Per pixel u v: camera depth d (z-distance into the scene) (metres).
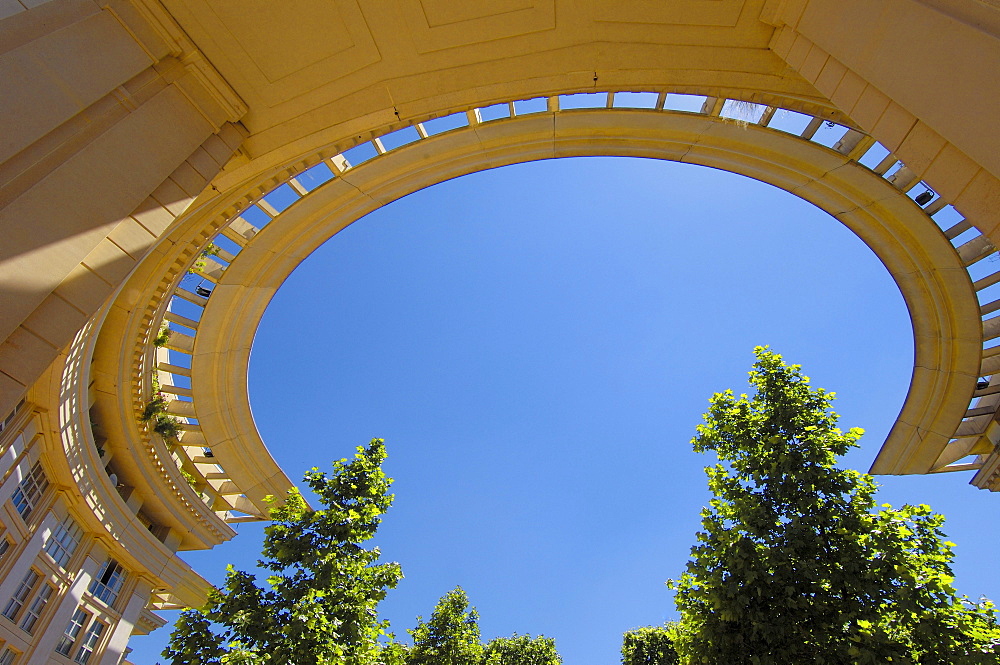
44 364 7.28
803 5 10.05
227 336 20.98
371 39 11.45
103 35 8.76
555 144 19.73
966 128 6.56
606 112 18.34
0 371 6.83
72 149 8.03
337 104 12.24
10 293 6.86
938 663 8.31
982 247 20.67
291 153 12.81
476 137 19.06
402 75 12.24
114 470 19.56
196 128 10.33
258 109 11.58
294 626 10.77
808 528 9.96
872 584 9.07
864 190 19.97
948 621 8.57
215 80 10.68
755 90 13.20
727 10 11.19
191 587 21.34
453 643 21.14
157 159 9.25
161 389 20.95
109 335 17.22
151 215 9.09
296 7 10.51
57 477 15.85
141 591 19.61
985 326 23.14
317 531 12.88
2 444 13.50
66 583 16.36
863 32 8.37
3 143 7.03
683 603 10.18
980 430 24.92
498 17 11.55
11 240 6.94
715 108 17.91
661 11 11.45
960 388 23.09
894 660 8.16
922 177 7.65
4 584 14.17
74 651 16.67
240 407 21.89
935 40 6.97
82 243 7.80
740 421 11.80
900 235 21.03
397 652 12.96
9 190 7.16
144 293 16.94
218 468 24.86
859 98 8.69
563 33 11.99
